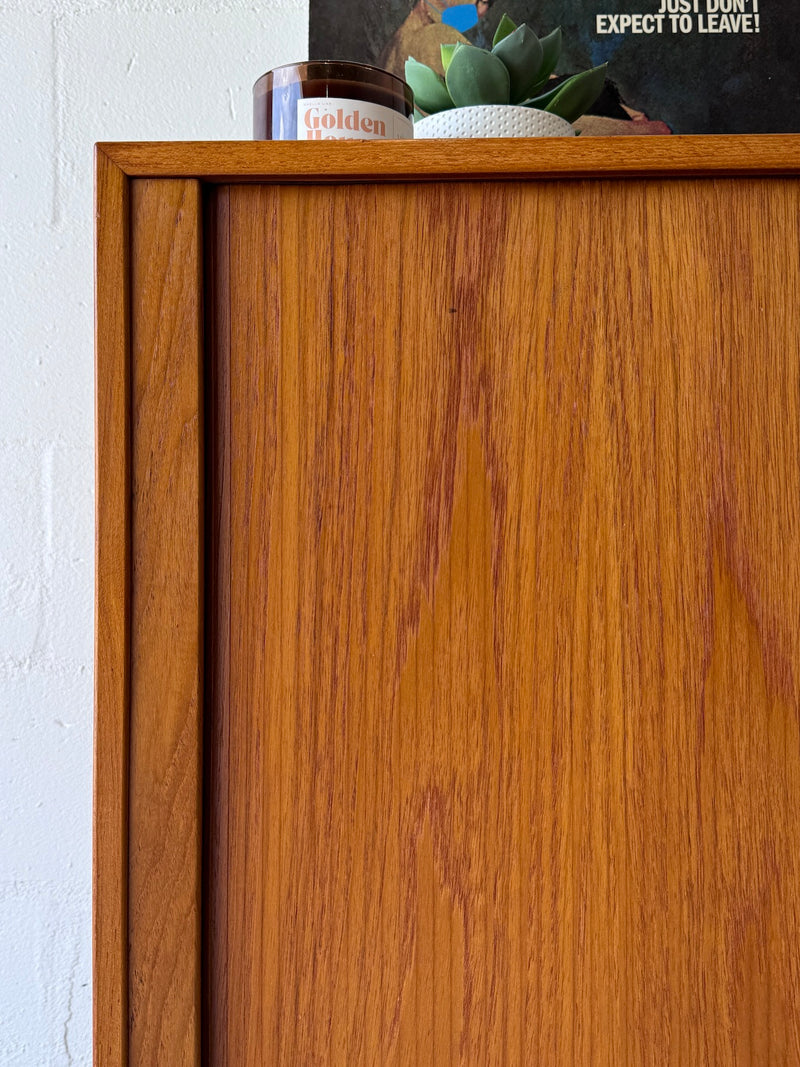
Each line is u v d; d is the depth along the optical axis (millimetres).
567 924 384
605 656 389
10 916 721
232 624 395
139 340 390
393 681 392
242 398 397
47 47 734
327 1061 386
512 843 387
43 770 726
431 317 396
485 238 396
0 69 734
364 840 390
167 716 385
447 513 394
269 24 733
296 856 390
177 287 391
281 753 392
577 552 391
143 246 391
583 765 387
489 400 394
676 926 383
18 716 727
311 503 396
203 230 399
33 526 730
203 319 398
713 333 391
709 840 384
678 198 394
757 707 386
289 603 395
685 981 381
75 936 720
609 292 393
